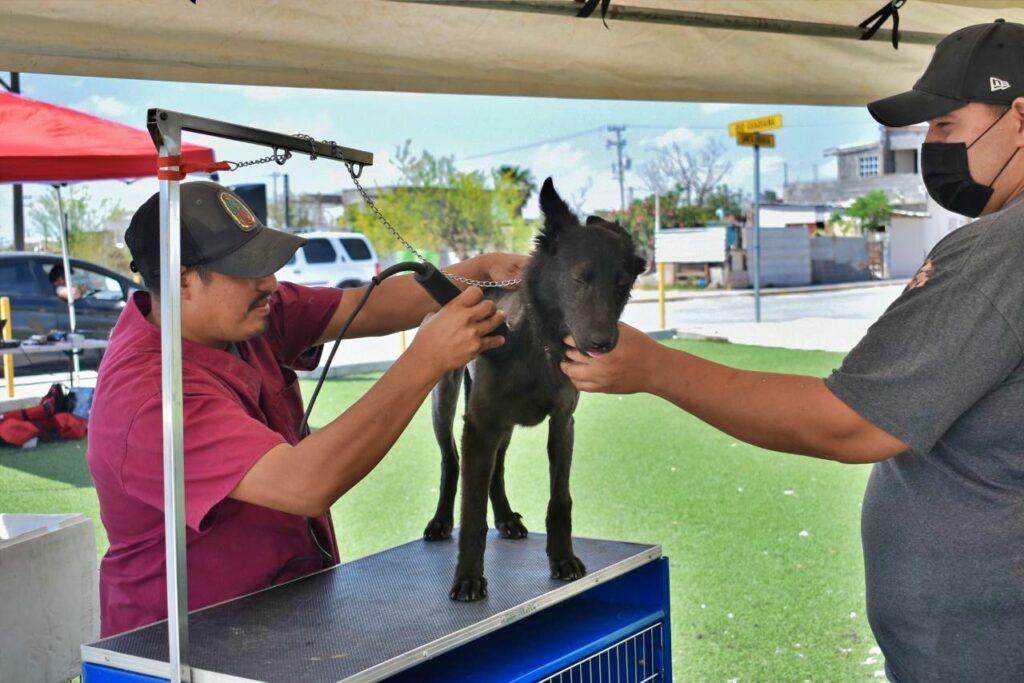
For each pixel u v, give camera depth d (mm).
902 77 4438
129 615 2506
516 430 9289
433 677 2250
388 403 2131
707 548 5766
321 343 3094
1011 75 2111
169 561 1902
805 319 21219
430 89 3570
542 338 2490
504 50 3543
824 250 36938
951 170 2229
